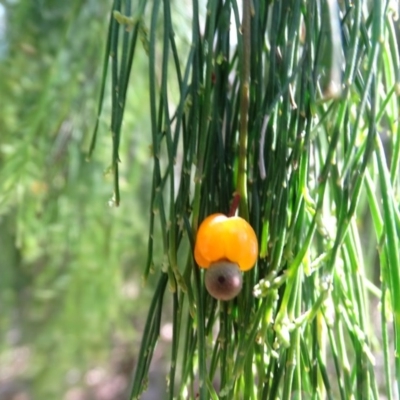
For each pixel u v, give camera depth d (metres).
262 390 0.05
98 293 0.17
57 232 0.16
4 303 0.18
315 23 0.05
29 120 0.14
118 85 0.06
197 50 0.05
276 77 0.05
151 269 0.05
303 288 0.06
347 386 0.05
